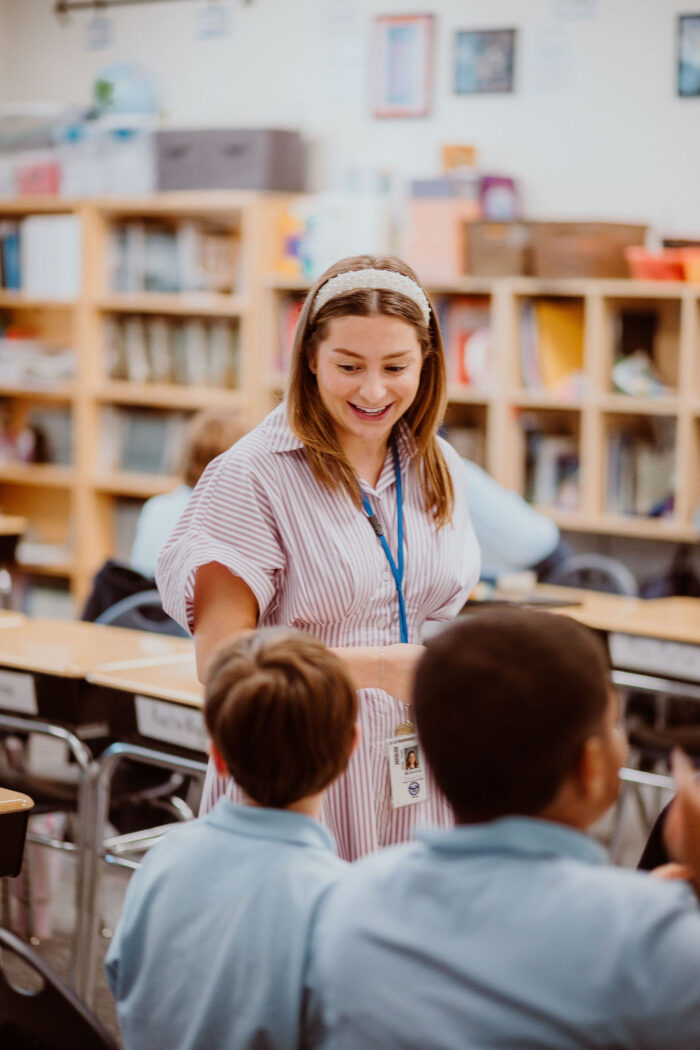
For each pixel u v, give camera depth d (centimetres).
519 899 127
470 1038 124
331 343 207
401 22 646
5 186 714
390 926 131
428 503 226
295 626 215
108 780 322
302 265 634
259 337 645
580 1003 122
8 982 159
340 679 151
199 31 698
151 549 435
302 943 140
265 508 211
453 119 641
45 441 728
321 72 670
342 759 152
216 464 216
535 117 621
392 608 221
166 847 154
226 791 208
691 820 141
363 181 645
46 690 330
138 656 350
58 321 750
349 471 215
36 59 746
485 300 621
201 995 144
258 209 638
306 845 149
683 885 130
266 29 681
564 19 611
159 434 695
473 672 132
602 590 502
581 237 572
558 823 134
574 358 599
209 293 671
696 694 388
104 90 705
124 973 152
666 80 592
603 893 126
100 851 322
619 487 590
